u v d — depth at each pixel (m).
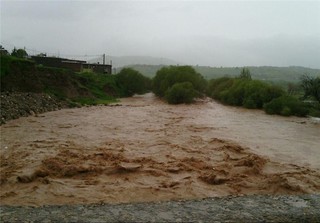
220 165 18.84
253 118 42.81
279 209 12.20
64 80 54.19
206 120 38.66
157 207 12.34
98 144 23.39
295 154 22.73
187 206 12.49
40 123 32.25
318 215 11.65
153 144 23.70
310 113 48.03
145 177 16.55
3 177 15.93
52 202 13.20
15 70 44.34
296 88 69.88
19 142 23.47
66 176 16.47
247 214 11.59
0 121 31.22
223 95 64.00
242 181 16.30
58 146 22.36
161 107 53.62
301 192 15.02
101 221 10.81
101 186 15.20
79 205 12.69
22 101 39.84
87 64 85.56
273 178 16.56
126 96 76.75
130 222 10.74
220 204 12.78
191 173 17.38
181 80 70.69
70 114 39.97
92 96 60.06
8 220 10.87
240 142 25.86
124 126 31.92
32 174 16.03
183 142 24.64
